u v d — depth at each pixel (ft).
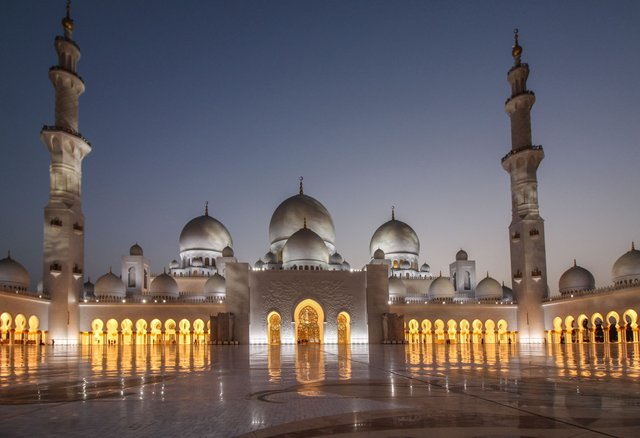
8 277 193.57
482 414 27.20
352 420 25.82
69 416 27.71
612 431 22.62
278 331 211.00
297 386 41.55
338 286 214.90
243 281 209.97
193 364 73.31
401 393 36.22
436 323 226.79
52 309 198.70
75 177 210.38
